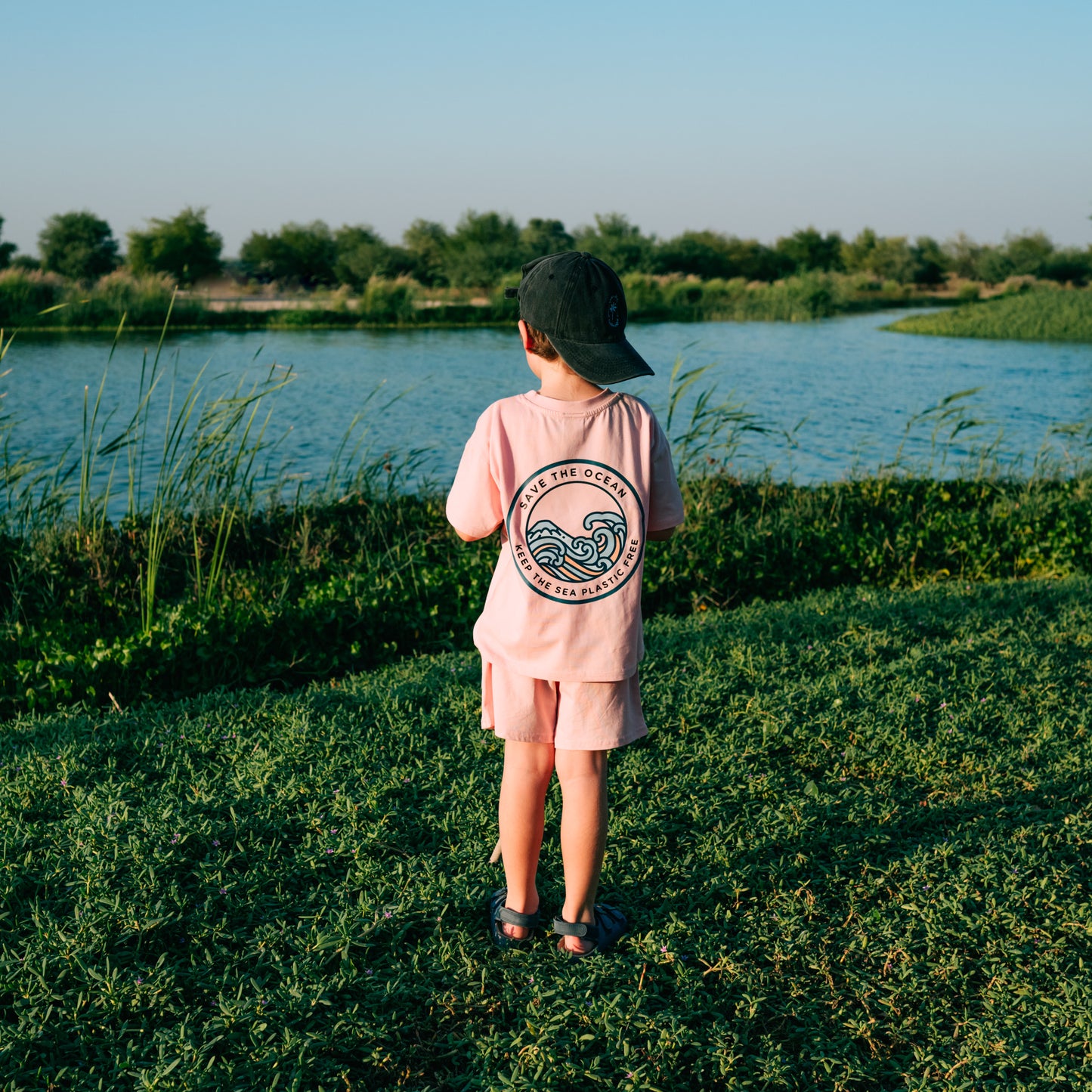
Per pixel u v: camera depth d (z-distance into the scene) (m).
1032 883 2.83
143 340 32.28
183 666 5.15
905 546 7.42
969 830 3.15
